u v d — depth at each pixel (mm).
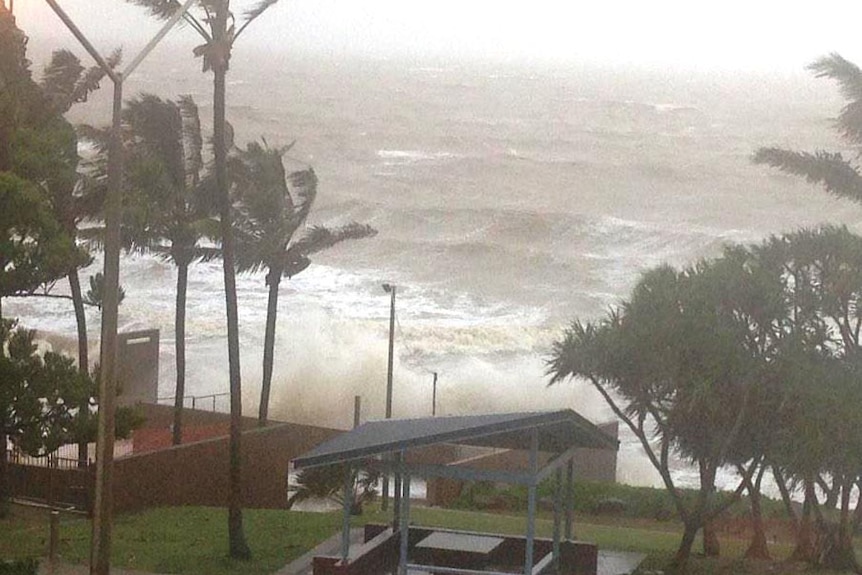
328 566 23297
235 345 27406
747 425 25797
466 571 22469
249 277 87000
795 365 25250
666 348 25062
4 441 30734
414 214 118750
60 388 27406
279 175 41938
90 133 34969
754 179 150625
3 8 31547
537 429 21453
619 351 25531
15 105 29312
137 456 32219
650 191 144125
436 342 71062
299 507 37375
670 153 179625
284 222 41781
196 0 26969
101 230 35312
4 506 30172
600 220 114500
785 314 25875
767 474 44969
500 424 20953
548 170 157500
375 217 118812
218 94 27750
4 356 27281
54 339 63656
